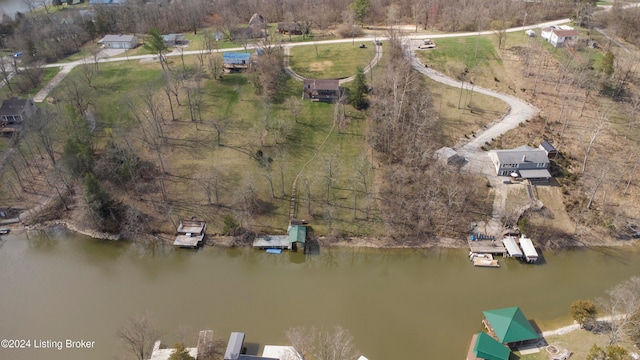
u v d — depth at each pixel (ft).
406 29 588.50
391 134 387.55
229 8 638.94
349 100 431.02
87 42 593.42
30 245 327.26
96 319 272.72
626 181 350.02
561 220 325.42
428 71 480.64
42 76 490.49
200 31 611.47
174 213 340.18
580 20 547.08
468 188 342.03
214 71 470.80
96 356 249.34
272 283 297.12
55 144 398.42
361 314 273.13
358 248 319.06
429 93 441.27
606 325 253.85
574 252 309.22
